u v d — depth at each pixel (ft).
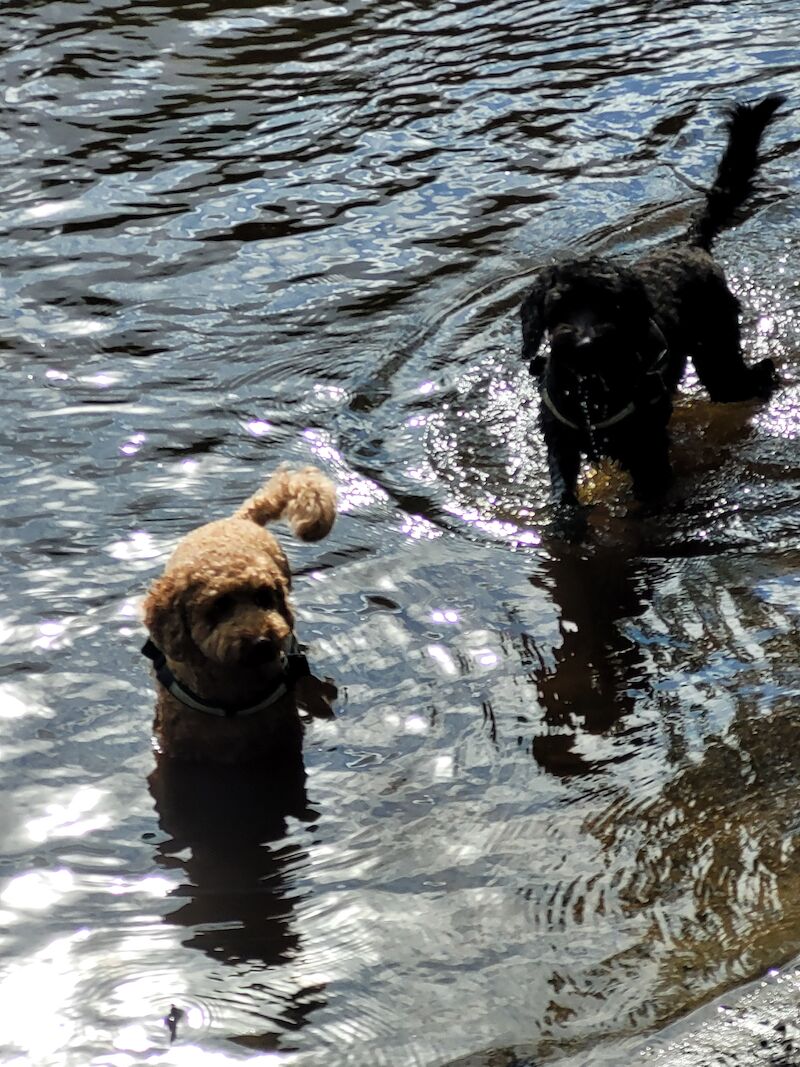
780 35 41.04
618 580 21.02
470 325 28.40
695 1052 12.34
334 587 20.95
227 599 17.02
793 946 13.62
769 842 15.38
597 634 19.72
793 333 27.91
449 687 18.75
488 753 17.44
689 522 22.56
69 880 15.80
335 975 14.17
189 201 33.76
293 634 18.16
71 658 19.54
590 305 22.80
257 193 33.96
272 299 29.63
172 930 14.99
